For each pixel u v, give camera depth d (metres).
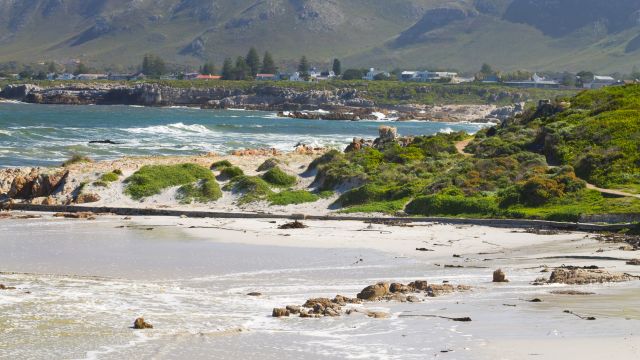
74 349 25.55
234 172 72.44
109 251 46.62
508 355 23.06
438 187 63.88
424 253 45.69
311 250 47.03
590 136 71.50
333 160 75.88
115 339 26.69
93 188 68.50
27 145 117.44
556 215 54.72
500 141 78.31
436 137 84.31
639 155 65.19
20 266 41.78
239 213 62.00
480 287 34.56
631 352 22.72
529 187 58.78
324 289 35.66
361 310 30.11
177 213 62.88
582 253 43.75
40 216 61.44
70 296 33.50
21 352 25.23
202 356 24.56
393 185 66.44
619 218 53.00
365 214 61.28
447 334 25.92
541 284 34.88
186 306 31.91
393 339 25.66
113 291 34.88
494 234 51.59
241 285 36.88
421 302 31.39
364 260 43.75
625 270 38.25
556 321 27.03
